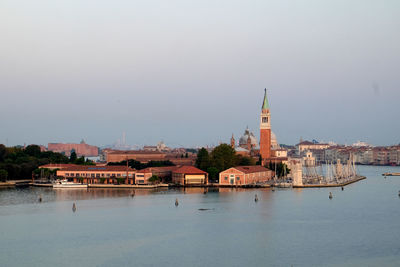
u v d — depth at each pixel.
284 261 145.88
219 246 162.12
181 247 160.88
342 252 155.12
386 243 166.00
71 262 144.75
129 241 168.12
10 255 151.50
